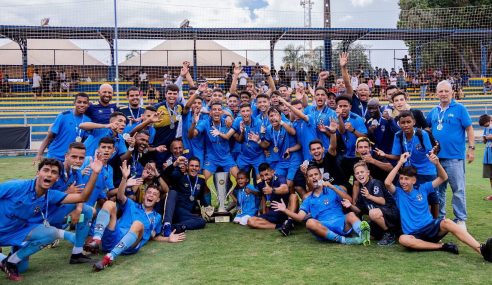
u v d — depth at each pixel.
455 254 5.02
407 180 5.33
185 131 7.38
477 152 15.41
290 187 6.93
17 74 26.27
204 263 4.89
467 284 4.11
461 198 6.02
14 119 19.55
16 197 4.40
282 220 6.53
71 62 26.38
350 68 23.12
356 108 7.26
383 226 5.48
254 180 7.31
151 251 5.42
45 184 4.38
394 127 6.44
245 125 7.28
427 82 23.97
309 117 6.90
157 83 23.14
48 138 6.33
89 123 6.06
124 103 18.80
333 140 6.44
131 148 6.33
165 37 21.20
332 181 6.54
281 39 22.28
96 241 5.11
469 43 25.59
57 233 4.71
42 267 4.88
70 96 22.62
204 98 8.46
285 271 4.56
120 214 5.61
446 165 6.02
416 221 5.27
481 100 23.98
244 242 5.77
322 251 5.27
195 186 6.82
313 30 21.31
